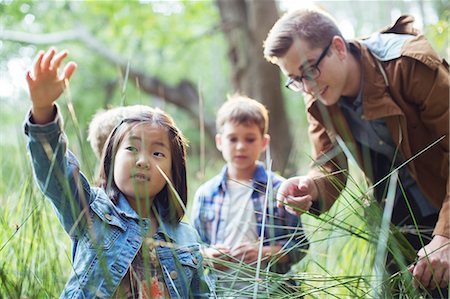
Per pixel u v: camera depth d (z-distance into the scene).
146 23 9.78
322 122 2.39
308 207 2.10
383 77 2.21
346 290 2.17
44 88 1.65
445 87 2.14
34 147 1.69
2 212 2.21
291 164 2.87
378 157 2.40
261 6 7.55
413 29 2.31
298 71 2.17
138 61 10.45
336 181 1.98
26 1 8.80
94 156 2.39
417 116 2.22
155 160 1.81
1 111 2.97
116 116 2.35
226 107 2.71
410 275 1.82
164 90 9.85
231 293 1.83
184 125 12.17
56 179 1.71
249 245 2.33
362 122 2.32
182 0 10.02
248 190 2.56
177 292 1.70
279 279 1.80
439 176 2.28
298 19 2.18
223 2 7.96
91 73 12.50
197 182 3.91
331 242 2.38
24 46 8.80
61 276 1.85
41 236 1.81
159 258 1.79
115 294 1.68
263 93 7.50
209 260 1.93
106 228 1.75
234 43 7.78
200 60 13.08
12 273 1.84
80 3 10.51
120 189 1.82
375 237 1.80
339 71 2.18
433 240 1.99
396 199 2.40
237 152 2.60
